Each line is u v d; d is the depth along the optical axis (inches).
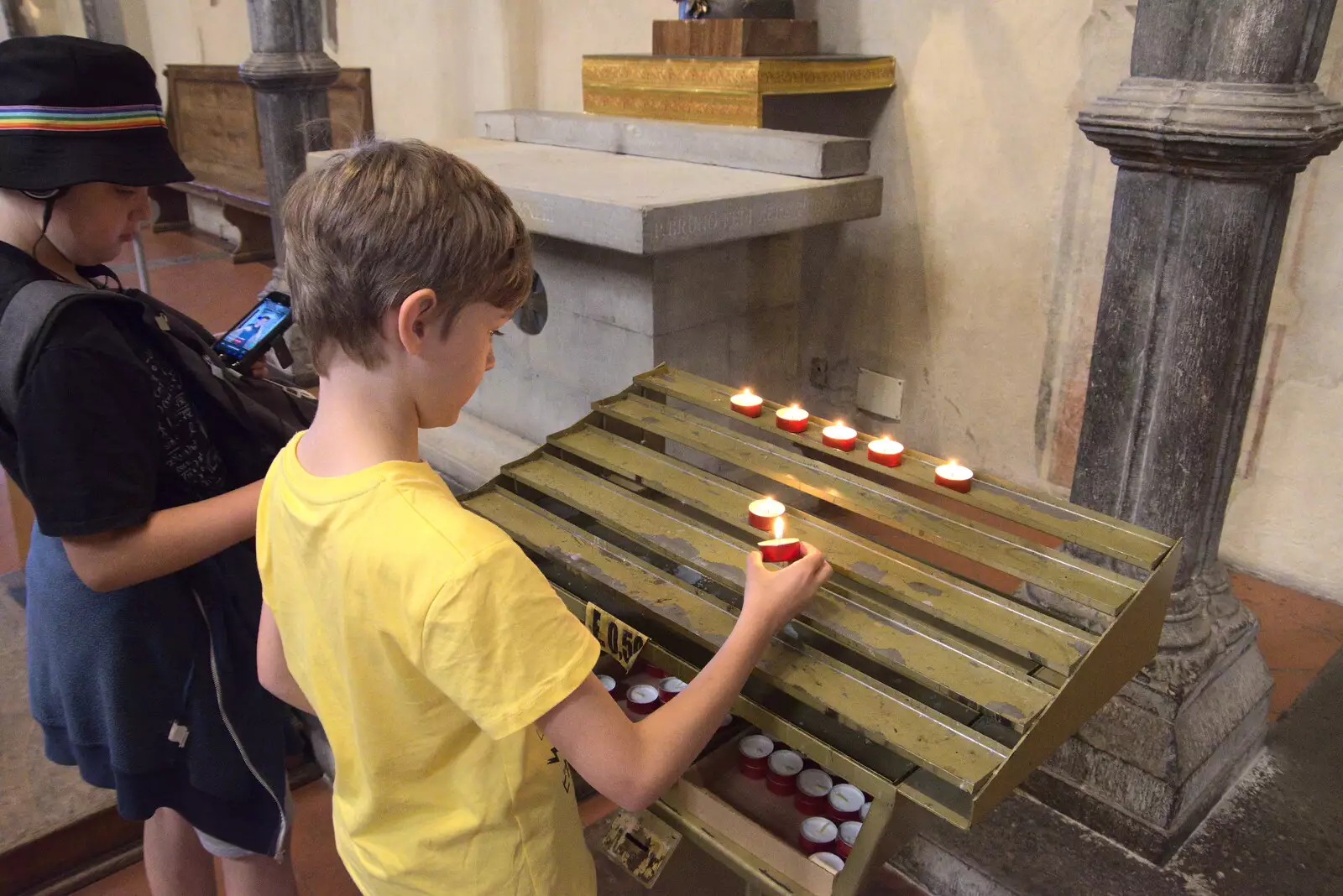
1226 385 75.0
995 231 128.0
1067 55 115.2
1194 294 72.4
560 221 104.6
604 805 88.0
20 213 51.6
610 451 68.2
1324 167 102.8
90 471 48.9
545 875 44.4
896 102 133.7
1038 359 128.3
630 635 54.2
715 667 42.6
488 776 42.3
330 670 42.6
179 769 60.9
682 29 131.8
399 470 38.9
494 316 39.5
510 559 37.5
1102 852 77.1
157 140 53.0
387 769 42.4
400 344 37.9
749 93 122.6
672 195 103.0
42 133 48.9
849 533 58.0
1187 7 67.9
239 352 67.4
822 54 139.0
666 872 78.3
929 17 127.2
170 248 286.5
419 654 37.2
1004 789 42.9
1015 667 46.9
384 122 241.0
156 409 53.6
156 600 58.0
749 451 66.0
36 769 89.1
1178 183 71.2
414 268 35.9
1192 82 68.7
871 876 52.5
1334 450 110.0
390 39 229.8
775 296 125.3
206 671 59.9
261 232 267.4
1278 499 116.1
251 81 165.5
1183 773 75.0
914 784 44.9
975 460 139.6
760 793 60.6
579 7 180.4
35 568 59.9
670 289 112.2
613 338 116.7
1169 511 78.4
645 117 138.9
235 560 61.2
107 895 83.4
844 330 148.9
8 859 81.2
